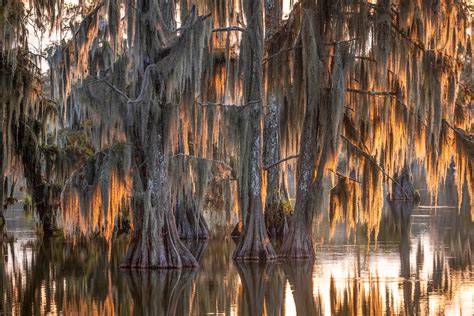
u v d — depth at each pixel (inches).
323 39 1740.9
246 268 1609.3
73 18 2095.2
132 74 1609.3
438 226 2529.5
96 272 1550.2
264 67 1770.4
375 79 1795.0
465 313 1085.1
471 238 2119.8
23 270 1583.4
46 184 2239.2
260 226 1734.7
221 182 2121.1
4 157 2059.5
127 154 1531.7
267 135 2251.5
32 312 1133.1
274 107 2226.9
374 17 1718.8
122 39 1663.4
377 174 1780.3
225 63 1754.4
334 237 2274.9
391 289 1309.1
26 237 2313.0
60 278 1470.2
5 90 1907.0
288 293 1296.8
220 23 1657.2
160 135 1557.6
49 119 2185.0
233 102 1739.7
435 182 1797.5
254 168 1724.9
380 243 2059.5
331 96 1683.1
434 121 1727.4
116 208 1560.0
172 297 1272.1
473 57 1777.8
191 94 1568.7
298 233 1750.7
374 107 1830.7
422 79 1716.3
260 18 1683.1
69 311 1142.3
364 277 1451.8
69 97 2426.2
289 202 2257.6
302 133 1745.8
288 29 1802.4
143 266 1585.9
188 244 2235.5
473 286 1325.0
